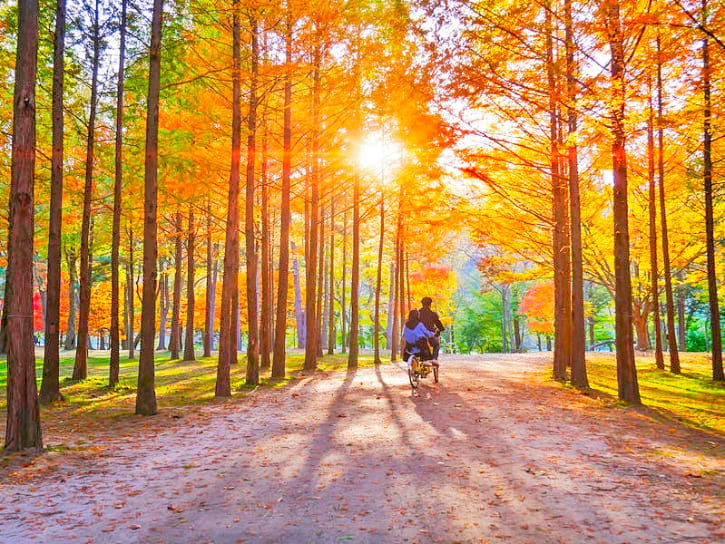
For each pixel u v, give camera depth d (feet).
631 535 12.79
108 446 24.64
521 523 13.70
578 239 44.60
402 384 48.85
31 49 23.27
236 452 22.99
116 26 46.57
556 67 32.63
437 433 26.02
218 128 50.47
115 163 50.65
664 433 26.12
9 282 23.03
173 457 22.26
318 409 35.27
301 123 55.11
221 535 13.21
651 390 47.21
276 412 34.63
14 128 23.03
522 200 55.72
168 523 14.12
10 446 22.63
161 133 43.34
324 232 98.32
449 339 217.56
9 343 22.90
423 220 55.93
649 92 32.63
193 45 43.60
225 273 43.34
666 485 17.04
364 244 119.96
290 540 12.80
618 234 36.60
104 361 96.84
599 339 187.42
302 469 19.63
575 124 39.24
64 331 168.86
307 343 67.21
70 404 40.45
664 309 125.18
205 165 47.73
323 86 50.93
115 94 49.57
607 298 153.28
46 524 14.12
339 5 44.09
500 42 33.78
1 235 65.26
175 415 33.94
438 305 139.95
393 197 67.00
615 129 32.96
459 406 34.47
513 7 32.53
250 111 47.67
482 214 53.11
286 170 57.06
